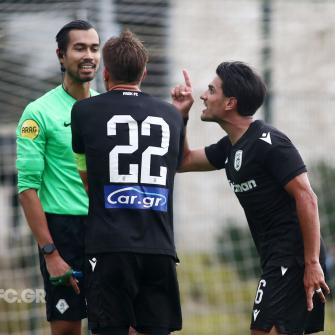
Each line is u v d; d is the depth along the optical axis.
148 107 19.09
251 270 40.06
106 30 34.69
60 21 34.97
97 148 18.69
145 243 18.55
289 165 20.06
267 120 37.84
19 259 38.56
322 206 40.25
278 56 40.69
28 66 36.44
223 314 38.41
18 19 34.56
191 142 37.75
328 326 37.28
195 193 40.75
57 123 21.30
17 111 37.72
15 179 42.22
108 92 19.19
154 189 18.75
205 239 40.47
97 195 18.69
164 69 38.59
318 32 40.78
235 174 20.80
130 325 19.02
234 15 40.62
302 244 20.44
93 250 18.53
